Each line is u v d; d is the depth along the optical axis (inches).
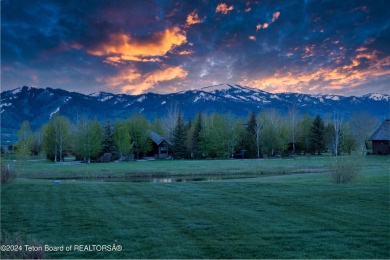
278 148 3228.3
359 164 948.0
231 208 592.7
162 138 3543.3
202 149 3157.0
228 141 3100.4
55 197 742.5
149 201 681.6
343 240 401.4
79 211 589.0
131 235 436.5
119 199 711.7
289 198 676.7
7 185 928.3
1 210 601.0
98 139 2721.5
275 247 380.5
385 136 2886.3
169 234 438.0
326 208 576.4
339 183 914.7
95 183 1004.6
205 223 489.4
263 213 547.5
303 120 3491.6
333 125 3137.3
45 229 472.1
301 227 458.9
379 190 759.1
